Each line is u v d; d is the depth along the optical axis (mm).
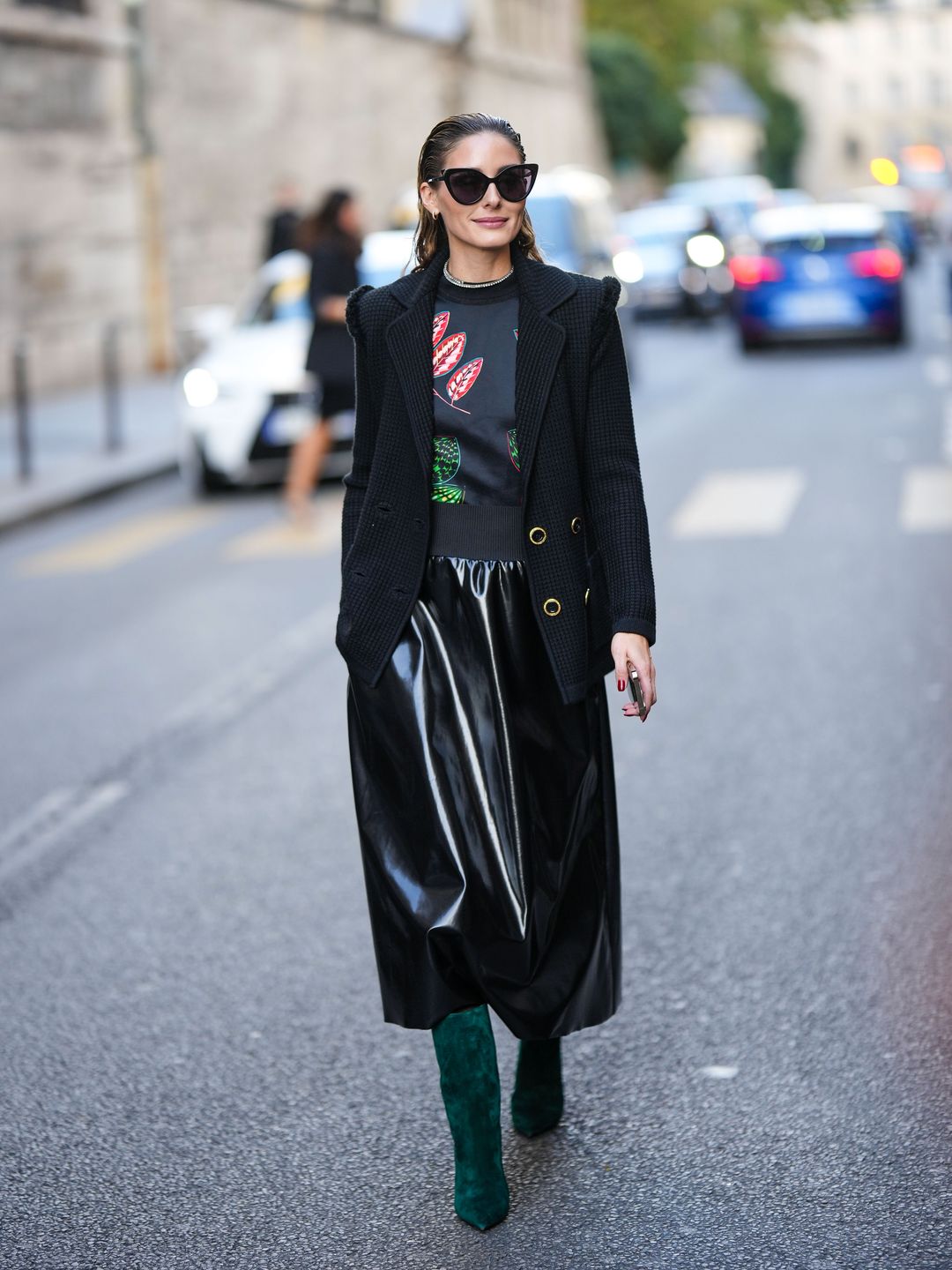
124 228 24234
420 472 3332
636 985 4551
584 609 3396
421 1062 4195
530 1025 3393
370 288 3414
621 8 63719
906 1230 3322
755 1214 3410
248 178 29062
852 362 22062
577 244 18812
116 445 16547
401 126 38031
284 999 4590
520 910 3312
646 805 5969
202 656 8594
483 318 3338
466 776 3334
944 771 6141
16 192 21516
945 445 14141
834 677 7461
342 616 3432
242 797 6332
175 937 5059
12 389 21328
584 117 56375
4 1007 4633
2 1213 3568
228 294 28094
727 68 75188
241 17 28766
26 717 7625
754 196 48875
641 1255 3281
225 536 12289
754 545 10477
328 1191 3604
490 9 45344
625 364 3420
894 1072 3988
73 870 5672
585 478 3422
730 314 31828
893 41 129500
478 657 3355
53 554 11984
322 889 5371
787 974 4562
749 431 15828
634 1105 3904
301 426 13883
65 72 22750
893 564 9703
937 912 4898
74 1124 3961
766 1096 3912
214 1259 3352
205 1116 3969
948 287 26391
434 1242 3371
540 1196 3525
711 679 7547
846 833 5582
